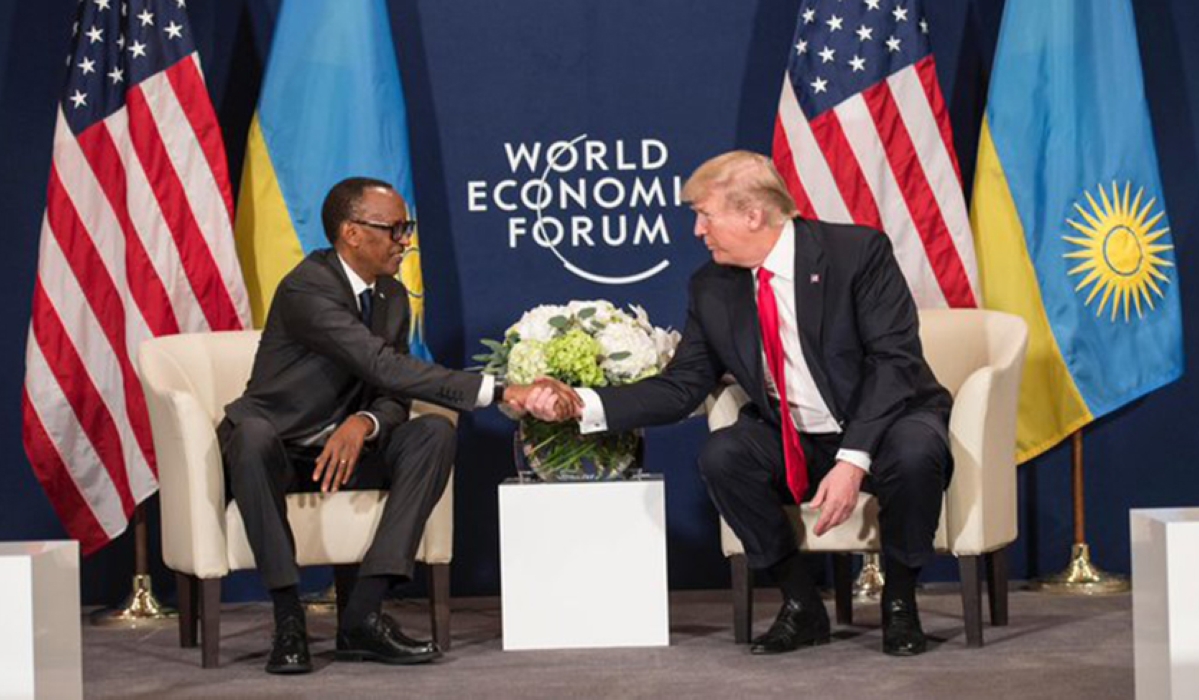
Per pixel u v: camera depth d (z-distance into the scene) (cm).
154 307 577
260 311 598
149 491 585
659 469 623
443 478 486
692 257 621
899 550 471
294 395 499
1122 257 591
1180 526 290
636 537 499
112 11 591
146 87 583
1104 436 626
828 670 454
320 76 591
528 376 495
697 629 536
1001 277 600
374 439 494
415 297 594
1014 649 480
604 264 621
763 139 621
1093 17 594
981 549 481
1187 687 290
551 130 620
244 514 471
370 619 482
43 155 614
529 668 471
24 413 583
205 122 586
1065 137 593
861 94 593
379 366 488
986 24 624
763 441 482
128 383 584
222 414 534
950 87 625
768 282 482
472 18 618
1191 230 621
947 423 486
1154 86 621
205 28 617
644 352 505
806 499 491
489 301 620
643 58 620
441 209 619
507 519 499
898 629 475
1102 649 477
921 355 484
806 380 484
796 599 491
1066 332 594
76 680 321
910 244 592
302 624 476
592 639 499
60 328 582
